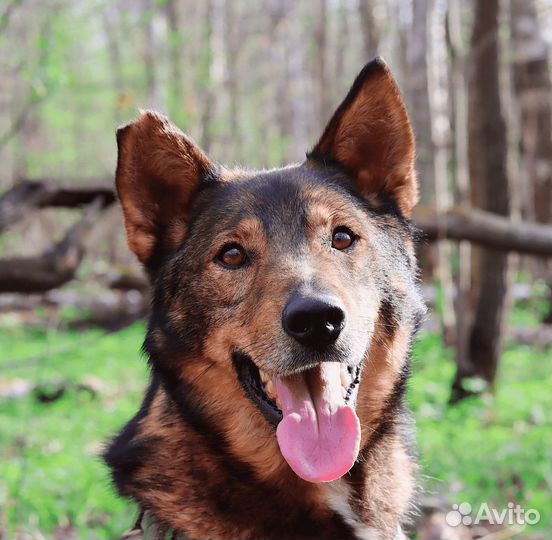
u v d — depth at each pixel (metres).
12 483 1.19
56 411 1.79
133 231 0.78
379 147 0.80
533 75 3.39
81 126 5.15
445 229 1.67
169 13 3.62
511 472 1.27
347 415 0.68
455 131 1.98
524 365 2.26
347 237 0.74
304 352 0.67
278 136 6.21
